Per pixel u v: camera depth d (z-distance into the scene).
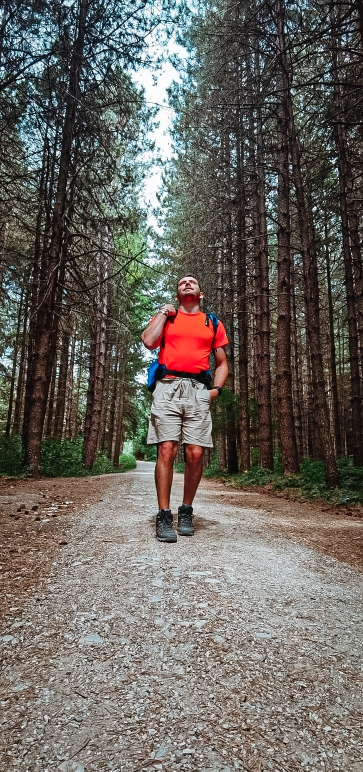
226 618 1.94
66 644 1.69
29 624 1.87
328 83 7.16
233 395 17.98
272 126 13.04
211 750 1.12
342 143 9.61
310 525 5.19
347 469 10.30
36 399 10.71
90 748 1.12
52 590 2.29
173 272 22.78
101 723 1.22
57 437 18.23
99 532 3.76
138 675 1.47
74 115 10.67
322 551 3.63
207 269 16.09
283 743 1.16
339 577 2.78
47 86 9.76
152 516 4.60
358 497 7.79
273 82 10.91
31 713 1.25
